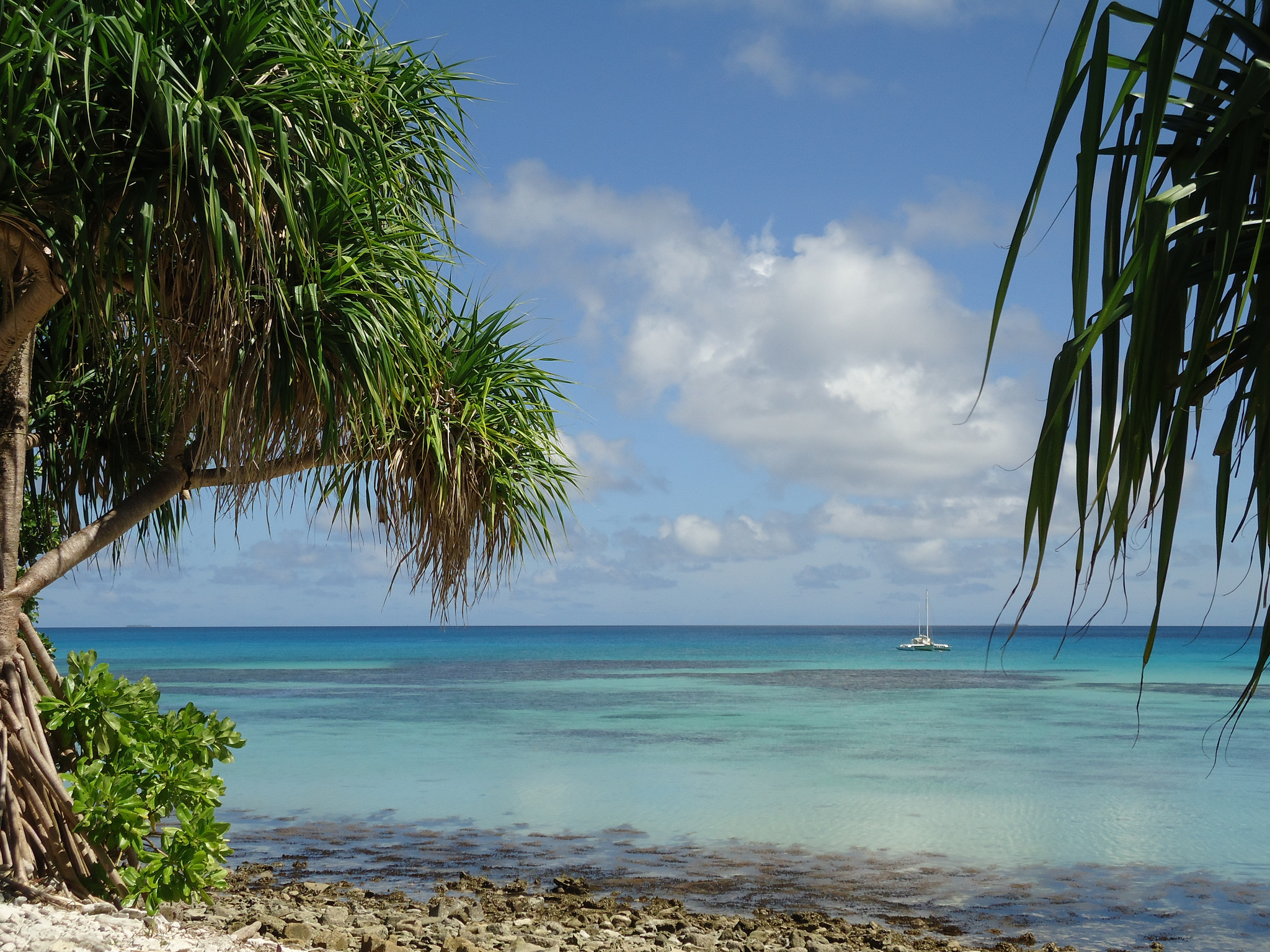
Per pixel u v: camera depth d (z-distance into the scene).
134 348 4.55
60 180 3.94
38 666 4.80
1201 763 17.88
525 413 6.78
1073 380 1.51
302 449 5.21
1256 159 1.55
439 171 5.81
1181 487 1.49
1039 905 8.86
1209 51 1.77
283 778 15.56
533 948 6.57
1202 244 1.58
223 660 64.62
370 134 4.77
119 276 4.30
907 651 97.69
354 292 4.77
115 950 3.72
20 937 3.58
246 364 4.54
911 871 10.04
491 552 6.45
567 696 34.75
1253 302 1.66
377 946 5.62
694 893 9.09
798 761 17.84
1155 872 10.06
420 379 5.36
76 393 5.89
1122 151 1.74
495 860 10.25
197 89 3.98
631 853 10.66
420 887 9.05
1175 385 1.60
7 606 4.62
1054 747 20.25
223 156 4.16
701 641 147.88
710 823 12.27
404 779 15.54
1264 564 1.45
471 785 14.95
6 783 4.38
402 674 48.91
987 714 28.20
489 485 6.35
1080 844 11.30
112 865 4.54
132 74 3.77
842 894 9.14
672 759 18.09
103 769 4.66
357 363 4.80
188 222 4.28
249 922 6.30
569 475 6.88
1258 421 1.54
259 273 4.46
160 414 5.58
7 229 4.01
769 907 8.67
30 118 3.75
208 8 4.25
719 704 31.45
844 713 28.19
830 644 127.31
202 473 5.52
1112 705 31.83
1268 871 10.14
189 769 4.73
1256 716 27.62
